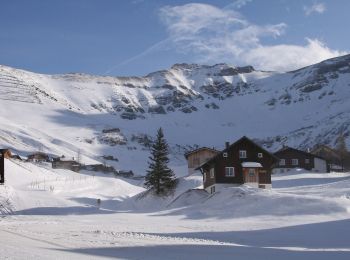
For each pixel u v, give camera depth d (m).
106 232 37.34
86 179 139.75
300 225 47.50
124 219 59.22
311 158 135.00
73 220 55.97
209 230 44.06
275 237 39.06
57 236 33.28
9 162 128.50
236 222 53.31
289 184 100.44
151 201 94.50
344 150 158.50
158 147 98.38
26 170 129.50
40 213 74.56
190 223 52.53
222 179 89.56
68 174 150.88
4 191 83.75
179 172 195.75
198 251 27.70
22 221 51.31
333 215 55.47
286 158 134.88
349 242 36.31
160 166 97.31
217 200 70.69
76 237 32.75
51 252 24.38
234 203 66.44
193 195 86.25
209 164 91.81
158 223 52.41
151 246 29.08
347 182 84.56
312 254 27.84
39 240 30.44
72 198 102.50
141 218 61.75
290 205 60.84
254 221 54.16
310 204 60.09
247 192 69.44
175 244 30.50
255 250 29.00
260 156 91.62
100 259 22.97
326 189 80.25
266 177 91.00
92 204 100.50
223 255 26.31
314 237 39.06
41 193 96.69
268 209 60.50
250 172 89.94
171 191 97.44
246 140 91.44
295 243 35.75
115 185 137.38
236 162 90.69
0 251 23.91
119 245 29.00
